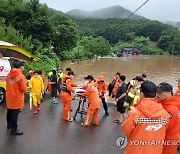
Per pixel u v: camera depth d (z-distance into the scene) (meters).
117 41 139.62
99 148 7.03
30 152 6.52
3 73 11.19
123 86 9.42
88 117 8.84
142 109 3.87
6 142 7.04
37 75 10.17
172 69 45.09
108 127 8.90
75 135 7.92
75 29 53.44
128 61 65.38
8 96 7.39
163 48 138.25
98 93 9.62
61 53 53.06
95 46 79.25
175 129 4.36
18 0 34.16
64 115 9.41
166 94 4.37
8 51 14.41
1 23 26.25
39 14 32.88
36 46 29.66
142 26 154.75
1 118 9.11
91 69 39.22
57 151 6.69
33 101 10.04
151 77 33.22
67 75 9.39
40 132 7.98
